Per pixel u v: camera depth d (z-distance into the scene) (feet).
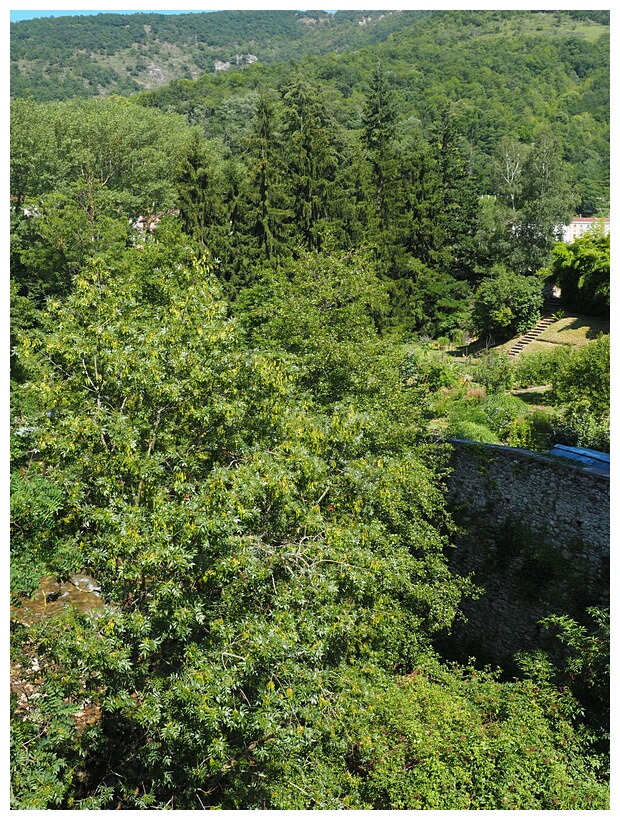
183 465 32.94
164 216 101.91
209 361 33.35
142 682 29.27
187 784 32.07
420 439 56.85
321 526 30.76
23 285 98.48
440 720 33.35
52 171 115.75
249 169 103.45
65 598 44.34
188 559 27.35
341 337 54.70
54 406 34.60
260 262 96.53
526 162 135.03
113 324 35.32
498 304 113.50
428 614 45.98
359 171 113.29
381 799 31.12
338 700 28.96
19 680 32.01
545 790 29.91
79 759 31.17
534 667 39.42
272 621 28.17
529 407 81.35
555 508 52.01
